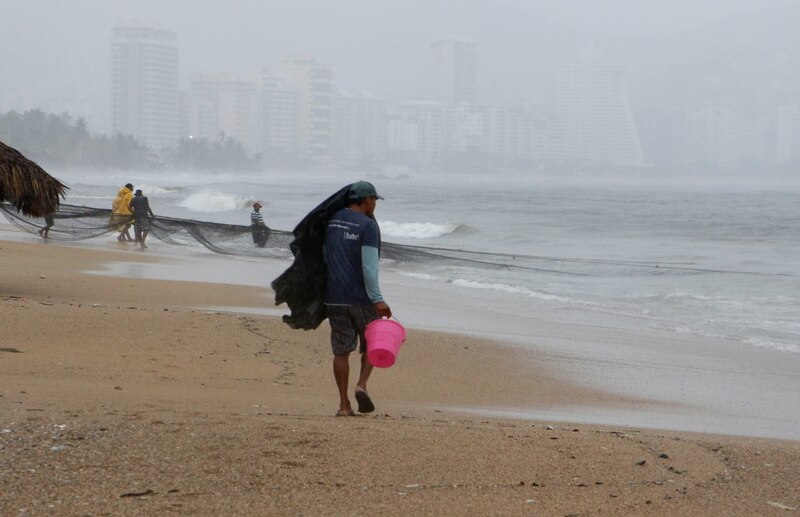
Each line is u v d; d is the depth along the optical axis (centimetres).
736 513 682
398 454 765
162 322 1566
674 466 795
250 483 673
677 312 2244
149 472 683
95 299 1953
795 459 858
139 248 3541
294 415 938
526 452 797
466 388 1291
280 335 1543
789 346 1773
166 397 1028
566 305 2353
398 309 2183
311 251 933
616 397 1291
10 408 862
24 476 657
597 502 681
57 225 3784
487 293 2583
